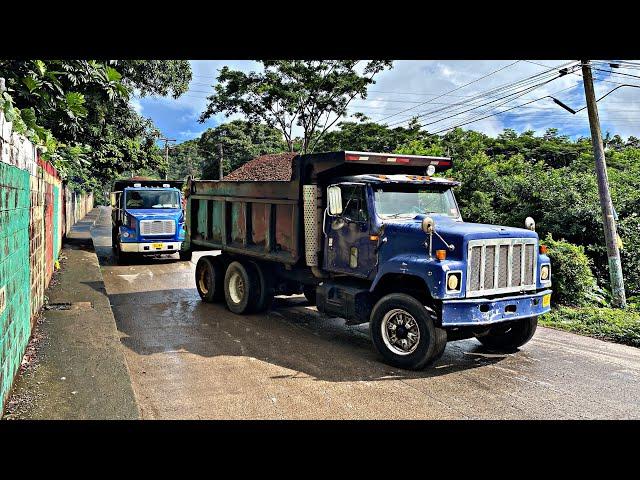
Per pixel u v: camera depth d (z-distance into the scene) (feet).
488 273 20.95
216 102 117.80
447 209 26.30
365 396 18.13
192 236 38.32
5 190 14.01
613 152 107.45
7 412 14.10
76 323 23.72
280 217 28.27
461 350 24.53
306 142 120.78
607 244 36.35
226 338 25.59
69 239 63.72
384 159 25.45
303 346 24.43
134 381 19.19
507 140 162.50
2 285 13.57
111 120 74.23
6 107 17.21
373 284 22.66
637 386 19.60
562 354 23.98
